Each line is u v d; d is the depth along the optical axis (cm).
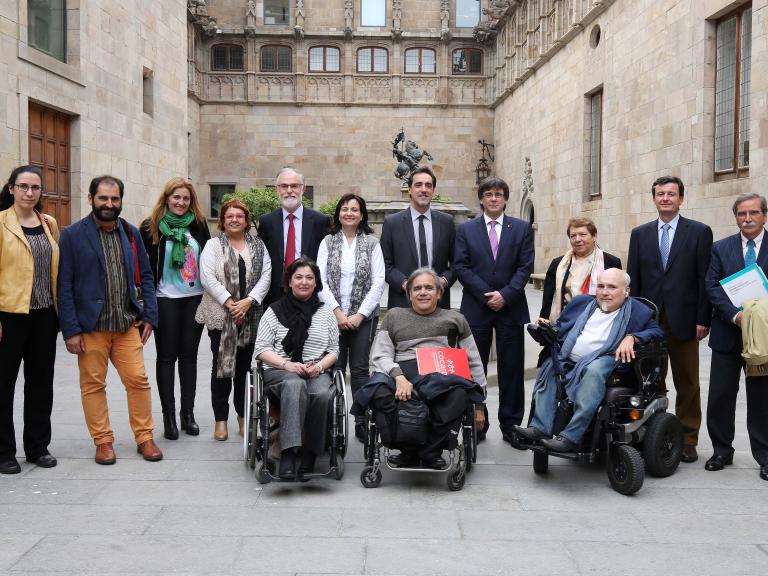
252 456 543
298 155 3397
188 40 3172
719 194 1421
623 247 1917
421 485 545
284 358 568
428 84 3419
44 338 575
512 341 662
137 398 604
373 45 3403
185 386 686
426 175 675
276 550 421
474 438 575
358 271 658
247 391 560
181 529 453
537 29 2739
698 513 486
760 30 1267
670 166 1634
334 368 585
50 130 1473
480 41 3394
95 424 588
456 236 680
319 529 454
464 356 557
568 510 492
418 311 581
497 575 391
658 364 560
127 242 597
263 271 671
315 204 3409
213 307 654
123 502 501
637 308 568
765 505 502
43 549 420
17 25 1311
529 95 2841
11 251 549
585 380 532
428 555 416
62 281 573
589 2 2155
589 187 2252
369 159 3412
